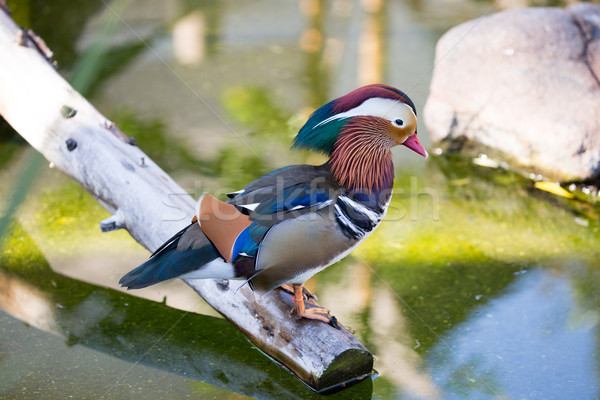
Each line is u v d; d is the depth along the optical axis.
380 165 5.01
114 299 6.09
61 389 4.96
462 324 5.85
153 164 6.18
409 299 6.19
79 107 6.43
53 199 7.63
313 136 5.08
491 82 8.69
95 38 10.68
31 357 5.31
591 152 8.05
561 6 12.03
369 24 12.41
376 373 5.21
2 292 6.08
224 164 8.32
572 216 7.62
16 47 6.77
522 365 5.35
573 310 6.02
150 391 4.98
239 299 5.29
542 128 8.24
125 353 5.43
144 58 10.98
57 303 6.00
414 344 5.58
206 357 5.39
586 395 5.01
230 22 12.60
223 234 4.38
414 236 7.25
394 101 4.94
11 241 6.83
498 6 12.64
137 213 5.77
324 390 4.96
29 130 6.43
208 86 10.23
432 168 8.73
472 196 8.06
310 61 11.16
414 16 12.77
